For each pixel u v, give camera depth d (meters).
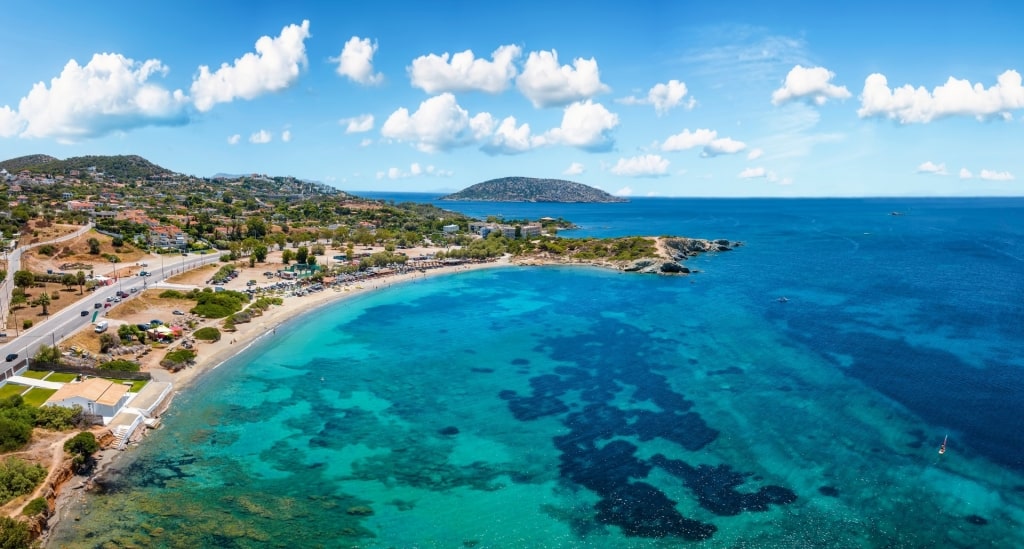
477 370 105.00
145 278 166.75
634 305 160.25
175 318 128.88
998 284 182.75
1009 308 147.88
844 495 63.53
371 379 100.12
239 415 83.94
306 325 136.62
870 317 140.38
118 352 104.00
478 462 71.19
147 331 113.81
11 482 57.75
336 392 93.81
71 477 64.62
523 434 78.81
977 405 86.06
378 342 123.12
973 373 99.06
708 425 80.88
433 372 103.88
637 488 65.19
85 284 149.00
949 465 69.31
